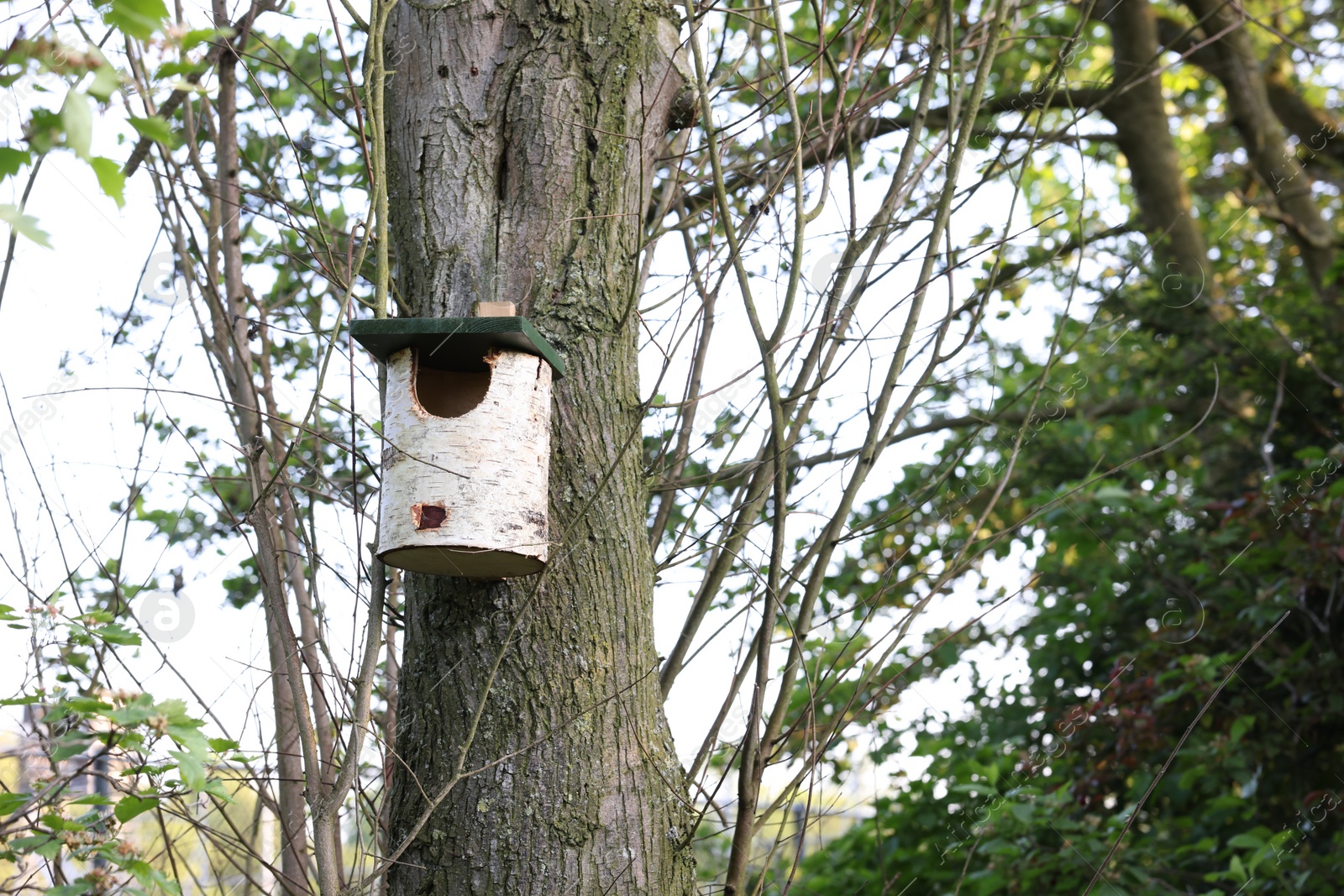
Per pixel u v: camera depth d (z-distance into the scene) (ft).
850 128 9.82
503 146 8.84
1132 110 24.35
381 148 7.84
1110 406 23.50
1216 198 30.25
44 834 6.58
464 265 8.54
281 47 13.21
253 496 7.88
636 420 8.67
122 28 4.95
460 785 7.59
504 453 7.54
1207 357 21.40
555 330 8.44
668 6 9.63
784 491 7.98
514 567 7.62
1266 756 17.71
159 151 9.80
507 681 7.76
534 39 8.96
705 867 17.81
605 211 8.80
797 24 17.84
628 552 8.27
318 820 6.91
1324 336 21.57
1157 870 16.46
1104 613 19.62
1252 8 29.66
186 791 6.73
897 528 17.13
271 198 9.78
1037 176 25.30
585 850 7.50
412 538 7.34
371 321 7.54
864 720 9.75
